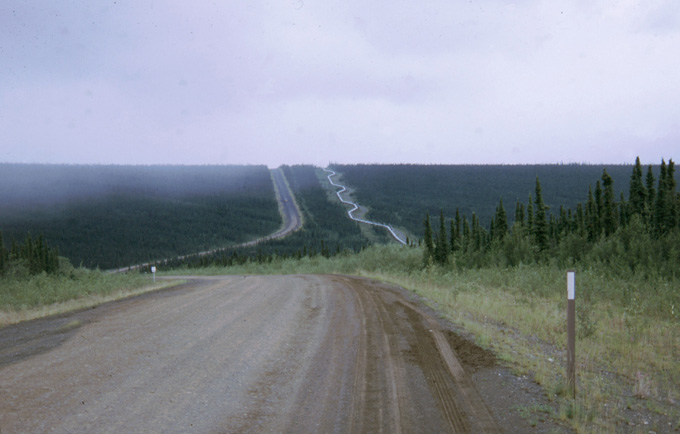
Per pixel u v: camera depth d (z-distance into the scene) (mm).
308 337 9836
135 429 4781
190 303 16125
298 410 5469
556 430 4855
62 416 5078
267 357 8070
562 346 8922
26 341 9430
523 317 11977
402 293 18562
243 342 9289
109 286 24688
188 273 77250
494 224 51906
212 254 140875
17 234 181250
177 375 6859
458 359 7809
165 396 5879
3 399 5594
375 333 10109
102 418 5059
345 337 9766
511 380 6625
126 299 18719
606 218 36062
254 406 5594
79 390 6031
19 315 13750
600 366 7633
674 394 6293
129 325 11320
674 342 9406
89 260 150250
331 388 6312
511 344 8938
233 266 85188
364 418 5199
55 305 16766
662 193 30047
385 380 6656
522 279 19578
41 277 24984
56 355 8055
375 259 44125
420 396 5938
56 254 53250
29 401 5543
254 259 102312
